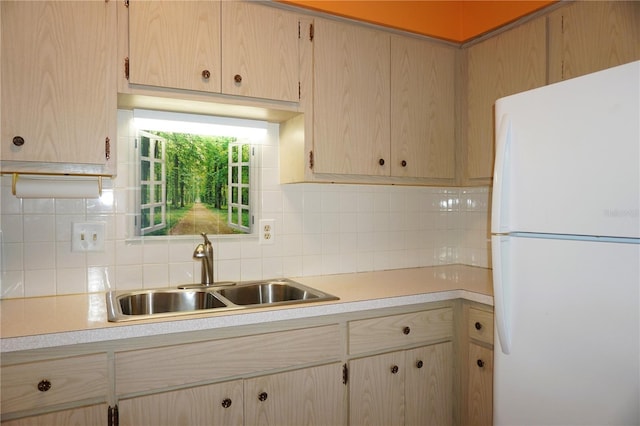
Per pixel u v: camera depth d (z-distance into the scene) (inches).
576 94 46.6
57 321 49.9
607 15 61.5
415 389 68.7
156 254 70.6
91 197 60.6
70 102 54.4
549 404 49.2
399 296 65.7
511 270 53.6
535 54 71.2
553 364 48.8
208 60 62.0
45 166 53.4
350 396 62.7
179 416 51.2
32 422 44.8
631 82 41.7
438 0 85.2
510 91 75.5
